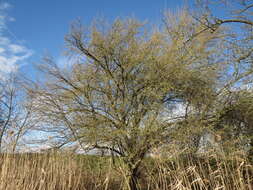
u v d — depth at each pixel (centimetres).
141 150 768
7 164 584
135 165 738
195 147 671
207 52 864
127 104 842
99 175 682
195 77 853
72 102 891
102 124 805
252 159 628
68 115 863
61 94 896
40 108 873
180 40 842
